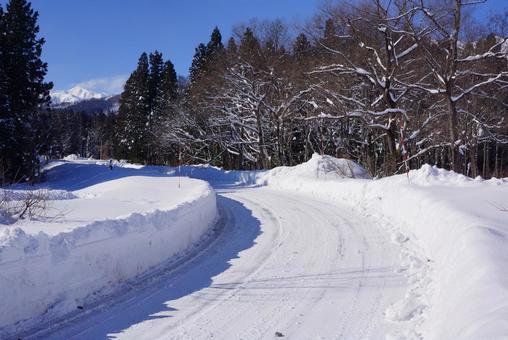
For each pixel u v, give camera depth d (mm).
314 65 33594
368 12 25031
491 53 21359
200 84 45906
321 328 5676
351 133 36281
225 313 6277
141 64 71875
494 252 5547
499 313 3805
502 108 29109
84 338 5465
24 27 43188
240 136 45000
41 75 44969
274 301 6711
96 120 128125
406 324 5566
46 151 46344
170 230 9391
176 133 50625
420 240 9344
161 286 7469
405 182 14578
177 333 5621
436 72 22156
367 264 8406
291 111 38719
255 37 42250
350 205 16031
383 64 27844
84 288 6734
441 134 29672
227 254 9750
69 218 9781
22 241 5871
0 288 5527
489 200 9797
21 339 5371
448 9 22406
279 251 9789
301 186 24188
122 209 11398
